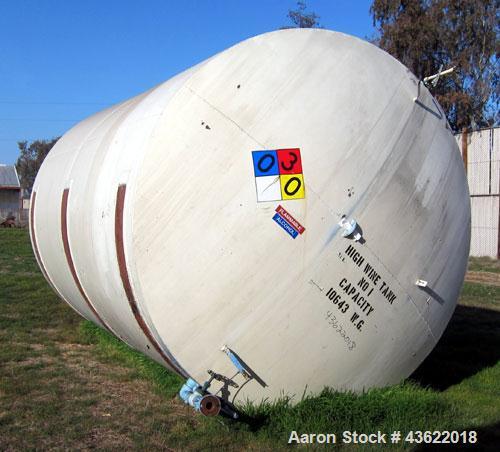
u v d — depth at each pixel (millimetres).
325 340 4805
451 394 5961
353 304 4852
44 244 7996
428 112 5402
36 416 5184
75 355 7391
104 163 5469
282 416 4691
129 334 5633
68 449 4527
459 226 5559
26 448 4535
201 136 4527
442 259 5379
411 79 5379
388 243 4965
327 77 4871
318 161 4684
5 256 18609
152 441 4645
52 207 7309
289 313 4652
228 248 4488
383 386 5336
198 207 4473
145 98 5754
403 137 5105
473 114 32594
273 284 4582
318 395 4949
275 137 4609
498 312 11305
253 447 4488
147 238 4449
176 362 4609
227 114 4578
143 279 4449
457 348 8234
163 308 4488
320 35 5023
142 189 4461
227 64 4680
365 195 4844
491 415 5395
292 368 4785
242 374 4672
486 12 31734
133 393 5910
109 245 4930
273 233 4551
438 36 31703
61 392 5883
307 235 4637
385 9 32875
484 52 31984
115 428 4965
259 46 4789
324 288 4719
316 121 4727
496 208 24266
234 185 4500
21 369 6633
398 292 5066
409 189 5082
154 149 4504
